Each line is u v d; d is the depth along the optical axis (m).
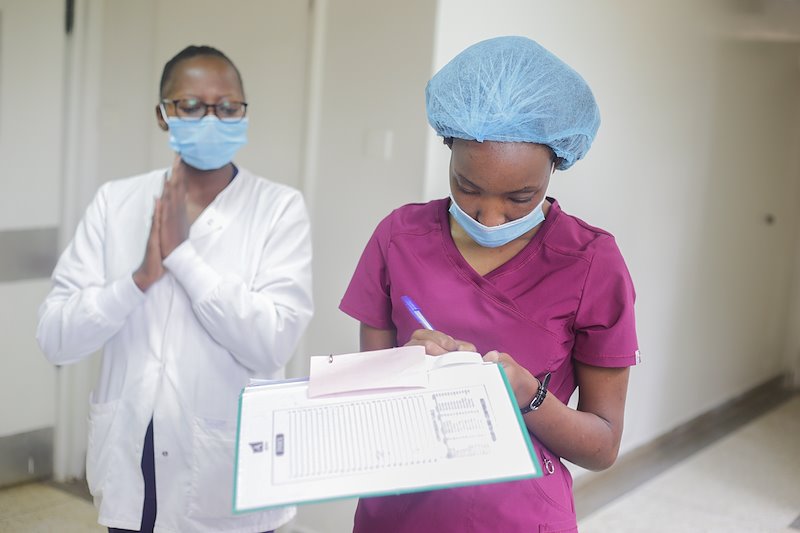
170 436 1.54
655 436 3.80
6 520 2.58
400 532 1.13
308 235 1.66
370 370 1.02
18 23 2.64
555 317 1.12
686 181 3.70
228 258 1.59
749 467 3.64
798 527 3.04
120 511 1.53
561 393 1.17
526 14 2.52
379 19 2.33
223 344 1.54
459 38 2.29
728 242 4.24
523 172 1.05
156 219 1.48
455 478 0.90
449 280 1.16
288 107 2.53
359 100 2.39
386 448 0.93
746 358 4.74
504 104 1.04
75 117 2.80
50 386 2.88
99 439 1.56
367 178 2.39
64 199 2.83
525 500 1.11
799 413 4.56
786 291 5.10
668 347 3.79
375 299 1.25
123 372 1.57
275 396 0.99
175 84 1.56
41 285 2.82
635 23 3.09
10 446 2.80
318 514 2.50
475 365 1.01
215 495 1.55
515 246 1.16
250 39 2.59
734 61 3.97
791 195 4.97
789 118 4.77
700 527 2.98
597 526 2.91
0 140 2.64
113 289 1.50
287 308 1.57
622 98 3.08
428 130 2.24
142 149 2.87
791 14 4.52
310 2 2.44
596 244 1.13
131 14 2.80
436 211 1.21
